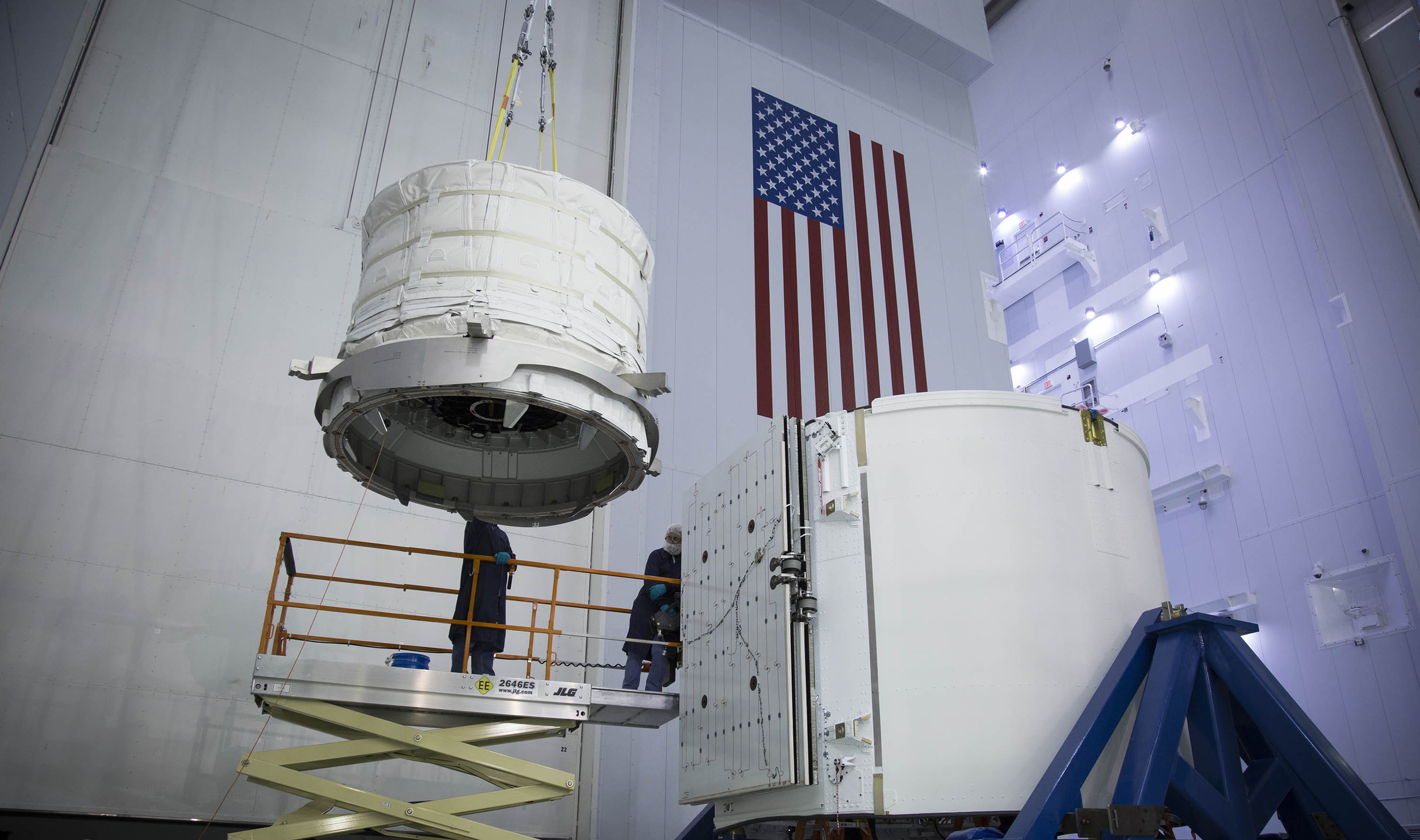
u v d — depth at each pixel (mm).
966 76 29547
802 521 9555
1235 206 29438
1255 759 8688
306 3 17938
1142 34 34000
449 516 15797
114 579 13117
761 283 21672
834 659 8875
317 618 14211
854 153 25438
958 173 27594
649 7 23078
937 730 8320
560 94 20422
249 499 14344
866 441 9414
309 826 9461
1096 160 34562
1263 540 26797
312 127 17094
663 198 21031
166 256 15031
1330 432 25734
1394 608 23688
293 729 13500
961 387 23859
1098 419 9719
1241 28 30625
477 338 8805
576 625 16078
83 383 13812
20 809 11641
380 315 9305
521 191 9633
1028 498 9047
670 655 12023
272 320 15438
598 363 9438
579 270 9633
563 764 15391
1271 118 28922
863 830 9023
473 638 10836
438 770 14344
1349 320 24594
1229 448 28109
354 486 15188
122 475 13625
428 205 9602
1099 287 33250
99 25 15922
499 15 20094
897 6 27281
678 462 18531
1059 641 8609
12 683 12125
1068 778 7555
